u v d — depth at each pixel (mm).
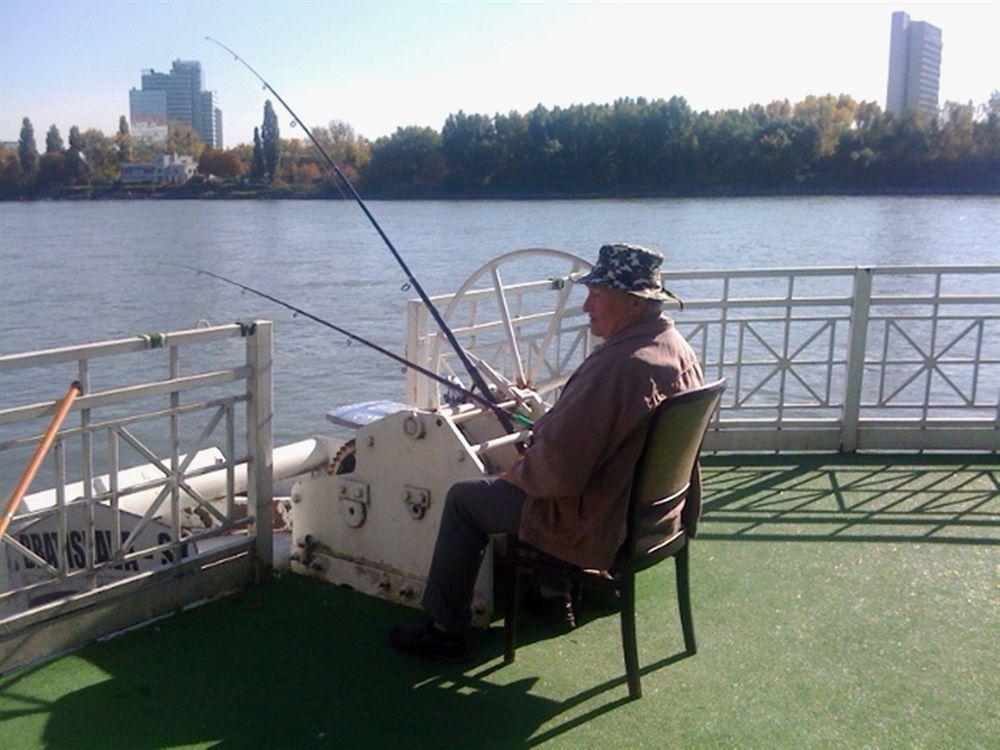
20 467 9234
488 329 4645
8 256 30969
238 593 3506
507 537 2994
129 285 23938
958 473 4910
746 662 3059
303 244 35312
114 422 3084
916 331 14570
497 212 50344
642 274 2734
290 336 17141
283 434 11711
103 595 3143
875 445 5277
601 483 2709
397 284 23453
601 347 2777
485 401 3500
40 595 3869
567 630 3264
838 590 3576
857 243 33188
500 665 3037
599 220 43750
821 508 4430
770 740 2648
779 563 3816
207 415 10961
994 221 44250
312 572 3631
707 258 28688
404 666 3023
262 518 3559
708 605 3451
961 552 3918
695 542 4035
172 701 2812
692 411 2699
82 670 2969
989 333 14406
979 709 2809
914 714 2779
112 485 3117
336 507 3539
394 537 3412
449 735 2662
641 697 2850
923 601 3486
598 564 2760
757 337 5254
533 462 2727
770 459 5156
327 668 3006
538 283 4770
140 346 3070
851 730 2699
